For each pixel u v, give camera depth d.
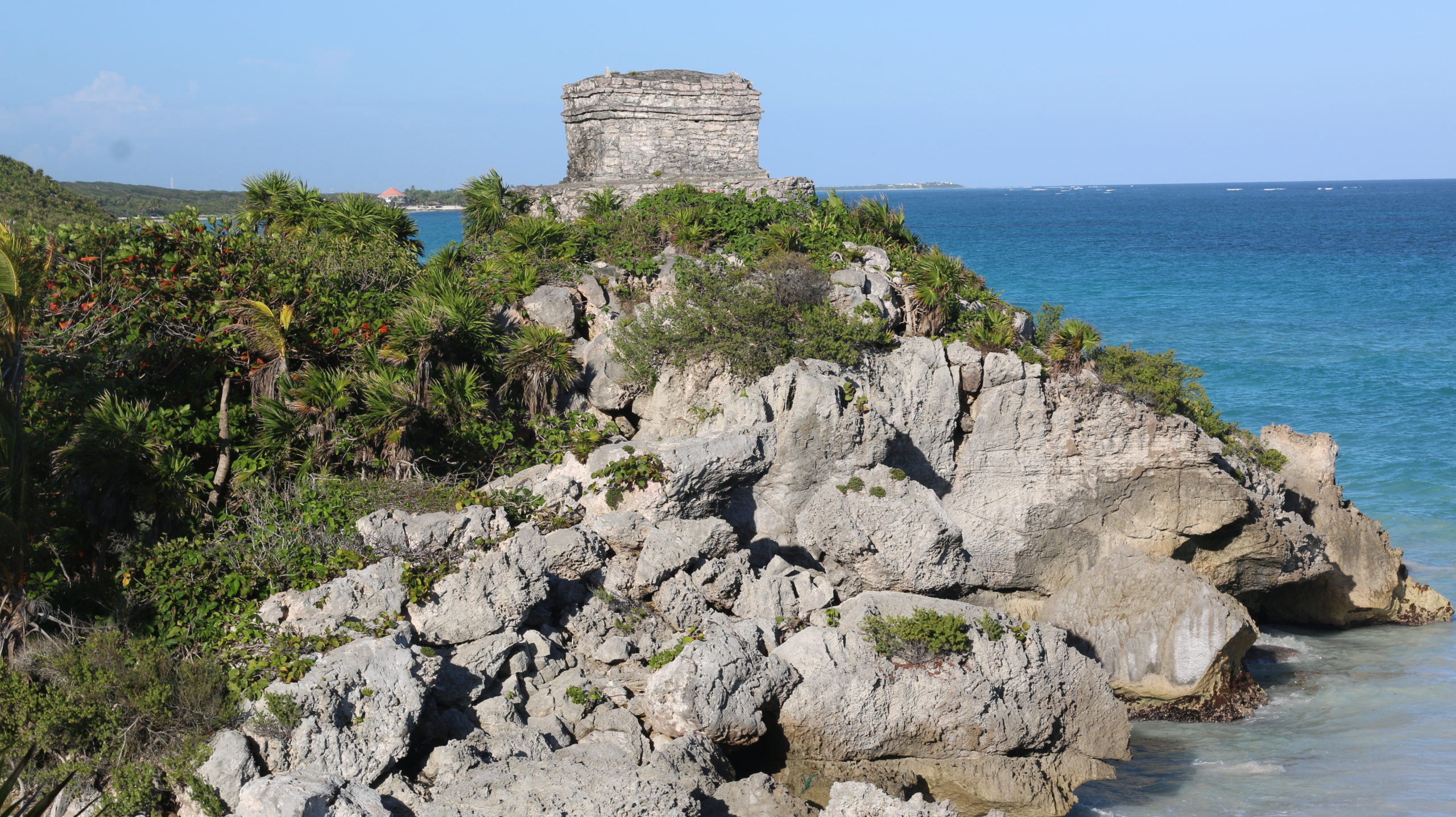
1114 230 170.88
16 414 15.73
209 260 22.17
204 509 19.80
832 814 16.00
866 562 22.59
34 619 16.12
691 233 28.48
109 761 14.52
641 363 24.06
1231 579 27.39
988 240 146.75
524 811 14.38
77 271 20.81
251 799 13.63
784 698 19.00
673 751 17.02
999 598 26.33
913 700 19.36
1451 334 67.31
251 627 16.69
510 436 22.94
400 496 20.23
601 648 19.11
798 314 24.80
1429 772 20.11
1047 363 26.47
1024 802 19.06
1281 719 22.95
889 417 24.28
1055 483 25.88
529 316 25.00
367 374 21.19
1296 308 79.50
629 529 19.97
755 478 22.08
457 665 17.45
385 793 15.23
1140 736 22.31
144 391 21.02
